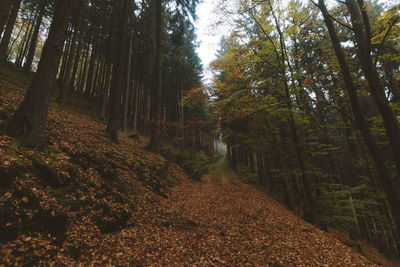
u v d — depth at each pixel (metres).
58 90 20.06
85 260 3.40
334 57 9.55
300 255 5.10
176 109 33.19
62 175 4.79
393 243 11.36
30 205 3.51
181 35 15.88
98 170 6.48
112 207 5.26
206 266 4.14
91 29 24.12
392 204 4.04
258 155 23.50
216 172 23.27
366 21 4.34
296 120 10.97
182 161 16.30
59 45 5.49
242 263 4.44
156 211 6.66
